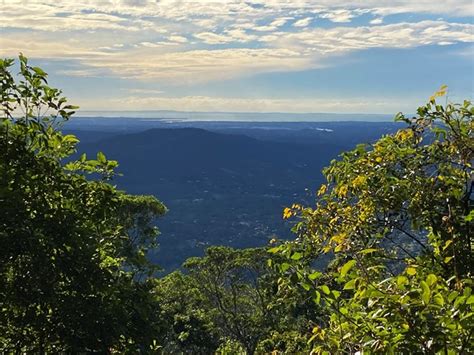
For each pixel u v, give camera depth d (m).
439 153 4.99
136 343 5.89
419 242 4.83
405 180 4.97
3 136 5.41
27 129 5.55
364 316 2.96
